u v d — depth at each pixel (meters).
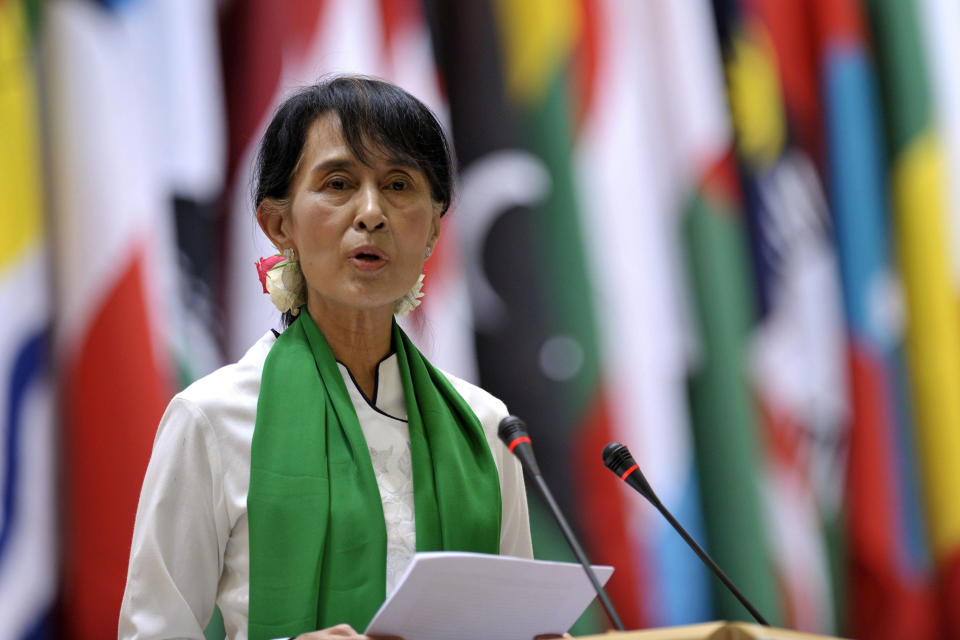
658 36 11.82
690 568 10.88
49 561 8.98
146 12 9.86
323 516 5.16
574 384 10.91
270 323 9.80
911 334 12.43
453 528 5.42
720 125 11.73
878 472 11.77
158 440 5.32
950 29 12.80
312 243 5.50
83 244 9.45
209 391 5.39
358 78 5.77
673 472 10.99
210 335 9.72
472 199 11.02
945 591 12.00
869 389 11.88
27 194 9.24
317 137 5.59
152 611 5.01
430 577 4.17
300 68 10.34
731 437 11.23
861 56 12.41
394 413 5.74
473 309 10.84
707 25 11.90
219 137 9.98
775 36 12.17
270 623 4.97
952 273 12.46
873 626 11.62
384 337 5.82
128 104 9.69
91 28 9.70
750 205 11.84
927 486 12.16
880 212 12.18
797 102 12.16
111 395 9.31
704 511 11.10
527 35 11.41
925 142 12.61
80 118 9.56
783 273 11.78
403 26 10.75
